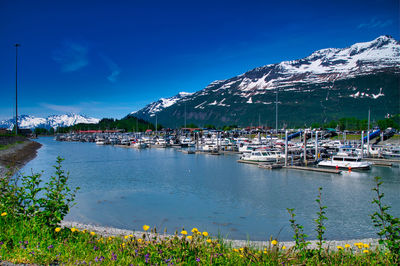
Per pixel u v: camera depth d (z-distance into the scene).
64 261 7.69
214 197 36.03
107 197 35.69
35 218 9.89
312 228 24.48
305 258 8.60
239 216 28.00
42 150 126.38
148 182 46.88
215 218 27.31
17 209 10.80
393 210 30.03
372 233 23.17
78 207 30.67
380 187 42.22
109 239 10.24
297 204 32.56
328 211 29.61
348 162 61.28
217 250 8.62
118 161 81.62
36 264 7.42
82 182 46.66
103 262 7.70
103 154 105.88
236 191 39.75
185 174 56.12
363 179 49.34
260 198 35.44
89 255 8.27
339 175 54.03
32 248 8.12
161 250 8.23
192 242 8.77
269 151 77.50
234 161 81.56
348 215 28.16
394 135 130.12
